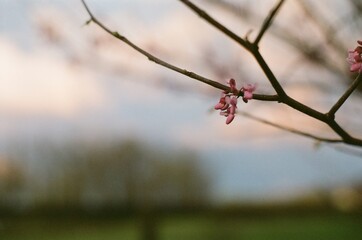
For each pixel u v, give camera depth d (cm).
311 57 490
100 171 6038
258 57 269
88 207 5947
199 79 261
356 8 470
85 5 285
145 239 2953
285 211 4956
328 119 272
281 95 265
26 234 4688
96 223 5822
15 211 5509
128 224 5594
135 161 6044
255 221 4853
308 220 4691
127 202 6006
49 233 4922
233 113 254
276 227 4497
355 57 255
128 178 6050
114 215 5947
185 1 283
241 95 259
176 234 3844
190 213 5744
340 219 4191
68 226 5484
